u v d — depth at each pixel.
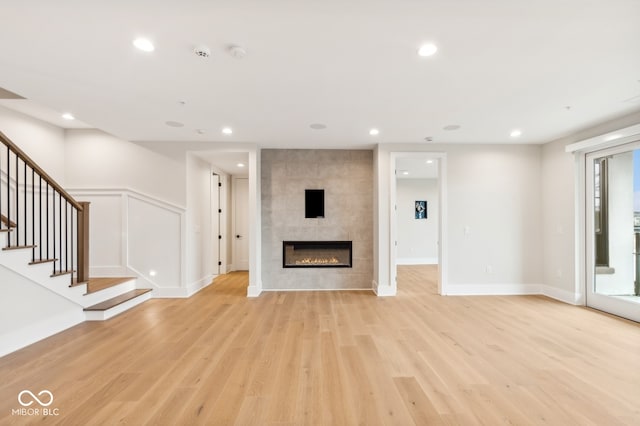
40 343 2.92
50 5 1.65
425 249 8.40
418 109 3.29
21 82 2.63
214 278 6.13
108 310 3.65
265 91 2.83
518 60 2.27
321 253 5.25
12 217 3.75
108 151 4.60
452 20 1.81
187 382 2.22
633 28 1.87
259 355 2.66
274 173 5.12
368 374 2.33
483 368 2.42
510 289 4.84
